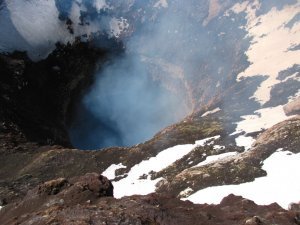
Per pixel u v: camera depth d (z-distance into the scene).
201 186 28.00
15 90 64.50
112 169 40.59
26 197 21.41
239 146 35.44
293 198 22.59
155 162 38.44
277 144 30.36
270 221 15.98
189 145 39.88
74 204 18.72
